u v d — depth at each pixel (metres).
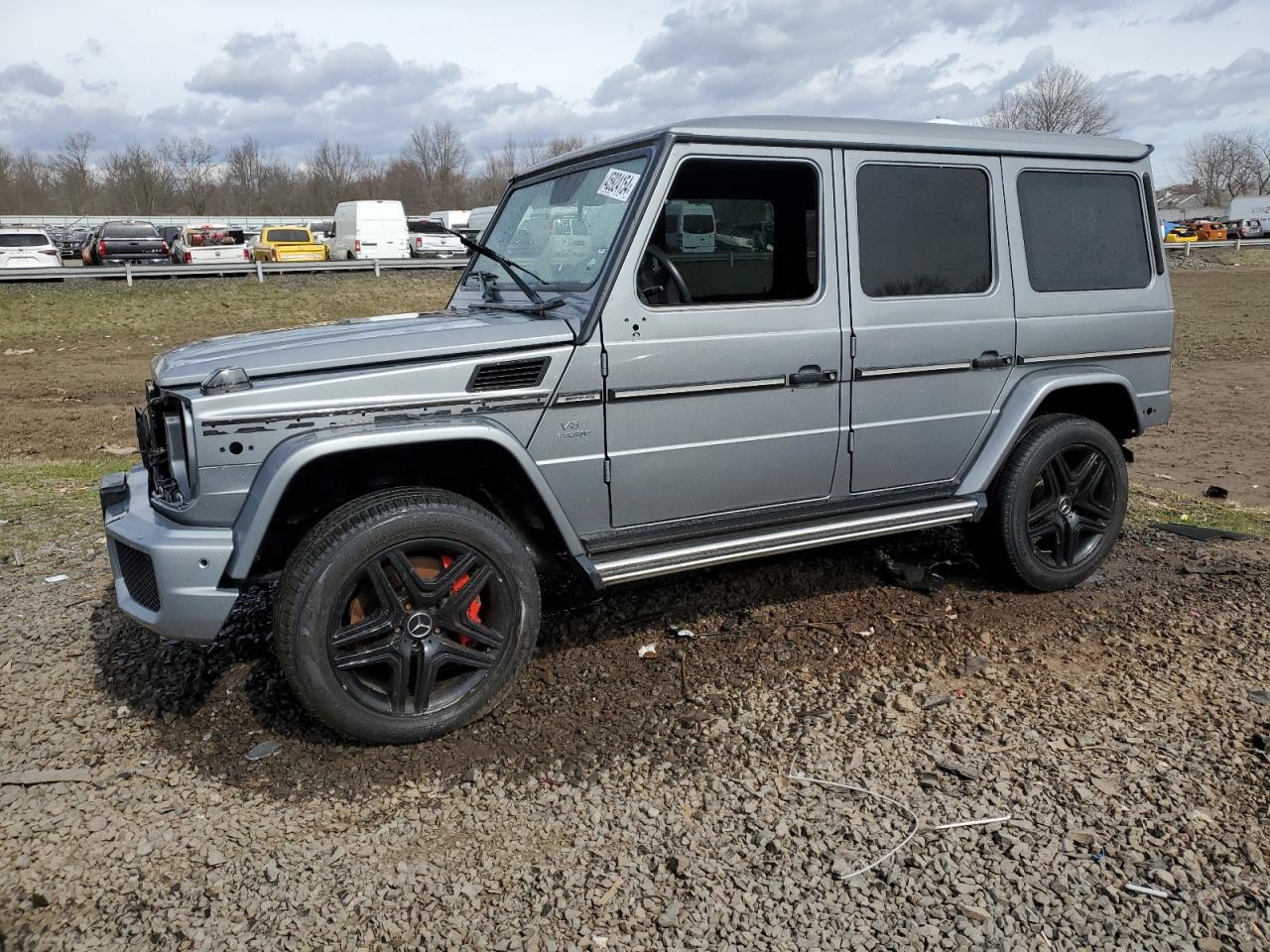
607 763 3.33
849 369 4.04
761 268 4.08
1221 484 8.05
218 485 3.18
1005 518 4.57
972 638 4.28
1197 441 10.02
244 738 3.52
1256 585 4.88
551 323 3.55
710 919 2.57
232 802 3.14
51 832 3.01
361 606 3.37
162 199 73.75
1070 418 4.66
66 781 3.28
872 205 4.05
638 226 3.58
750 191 3.96
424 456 3.52
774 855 2.82
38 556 5.61
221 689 3.87
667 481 3.79
